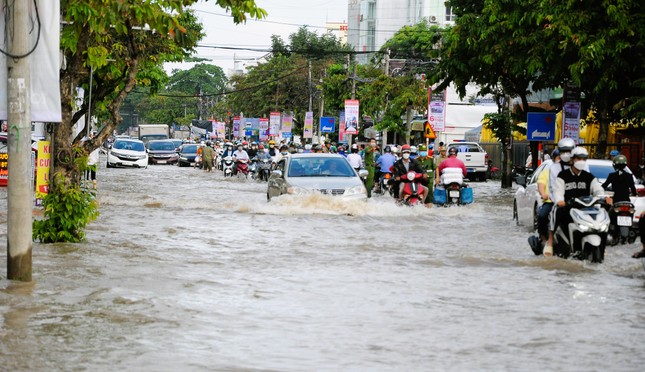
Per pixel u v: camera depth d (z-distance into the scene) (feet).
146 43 119.44
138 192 163.84
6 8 56.95
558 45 152.46
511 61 162.81
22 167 57.16
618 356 41.29
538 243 77.36
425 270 67.92
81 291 54.85
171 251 76.07
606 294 58.18
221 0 68.13
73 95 91.97
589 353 41.78
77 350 40.42
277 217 111.24
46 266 64.54
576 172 73.41
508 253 79.92
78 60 90.38
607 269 70.18
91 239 82.74
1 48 57.41
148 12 66.80
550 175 73.87
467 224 109.29
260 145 232.53
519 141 296.51
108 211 115.44
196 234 90.27
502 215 124.26
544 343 43.70
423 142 317.22
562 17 148.66
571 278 65.16
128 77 93.20
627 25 144.66
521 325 47.96
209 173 273.33
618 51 144.77
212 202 134.72
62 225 79.36
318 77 435.53
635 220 92.63
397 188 131.95
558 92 240.12
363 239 89.30
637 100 144.56
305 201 118.93
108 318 47.50
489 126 231.50
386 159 179.11
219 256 73.82
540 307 53.31
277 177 129.08
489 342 43.83
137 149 314.55
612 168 100.48
